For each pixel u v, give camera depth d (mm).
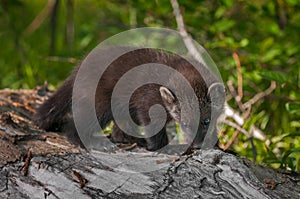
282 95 13578
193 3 14688
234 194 7895
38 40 19516
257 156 11242
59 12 20312
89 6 20297
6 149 8758
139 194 7871
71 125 10305
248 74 12938
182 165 8422
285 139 11734
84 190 7980
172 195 7855
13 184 8172
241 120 12008
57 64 17047
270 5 14758
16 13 20812
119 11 17734
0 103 11297
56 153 8859
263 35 15570
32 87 15188
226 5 13828
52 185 8125
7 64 17766
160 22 16141
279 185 8336
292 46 13898
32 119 10781
